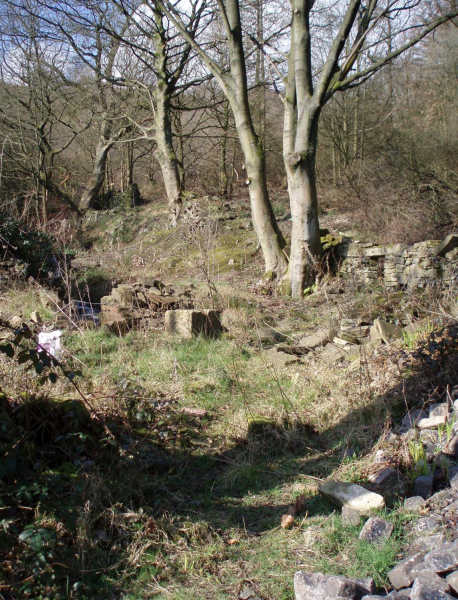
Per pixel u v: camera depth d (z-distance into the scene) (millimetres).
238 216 18859
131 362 6387
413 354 5324
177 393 5562
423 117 17469
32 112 23500
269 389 5910
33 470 3553
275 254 12898
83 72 23859
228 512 3766
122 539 3320
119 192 28359
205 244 15586
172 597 2914
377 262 12023
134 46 18891
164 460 4305
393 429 4633
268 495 3969
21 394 4223
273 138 26844
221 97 25609
